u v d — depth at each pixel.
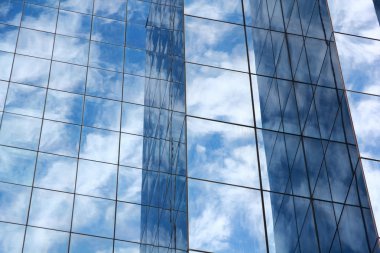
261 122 34.12
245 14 38.78
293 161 33.00
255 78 35.88
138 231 47.69
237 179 31.83
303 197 31.42
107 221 47.69
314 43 35.03
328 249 28.91
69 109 53.12
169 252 33.53
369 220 27.47
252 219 30.72
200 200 30.72
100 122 53.16
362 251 27.23
